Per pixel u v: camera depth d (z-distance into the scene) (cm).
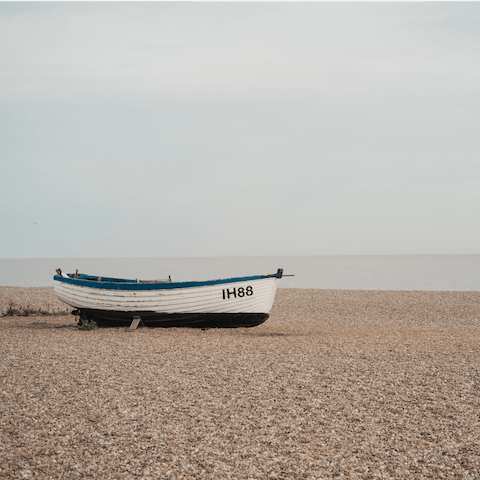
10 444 628
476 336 1477
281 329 1659
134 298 1559
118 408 759
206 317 1561
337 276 6378
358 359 1097
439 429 686
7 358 1084
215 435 661
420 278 5722
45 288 3456
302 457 598
